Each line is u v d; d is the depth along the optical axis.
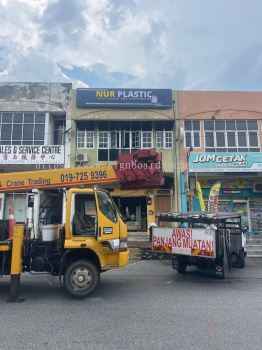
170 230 10.29
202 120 21.78
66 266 7.73
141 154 8.63
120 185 8.82
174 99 21.83
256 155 20.03
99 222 7.66
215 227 9.97
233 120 21.89
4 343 4.80
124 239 7.95
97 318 5.98
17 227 7.58
